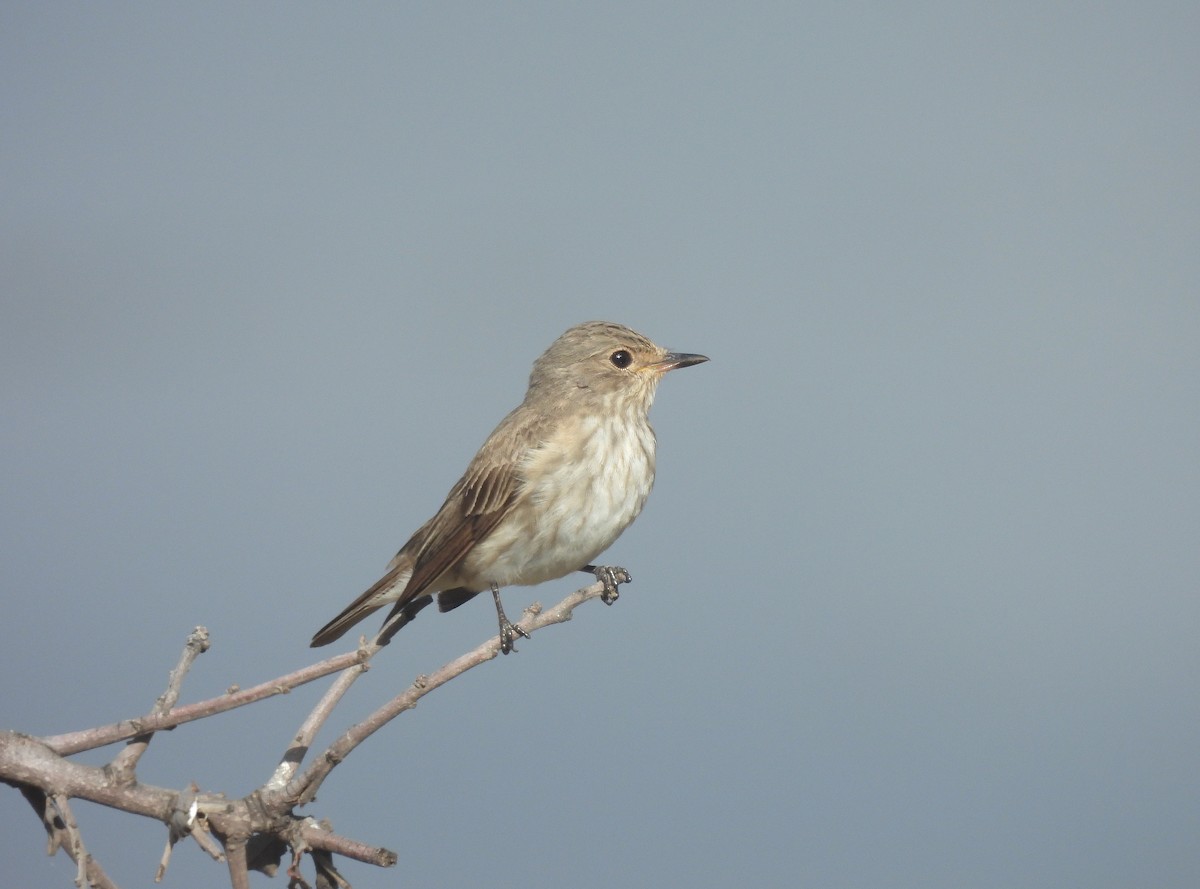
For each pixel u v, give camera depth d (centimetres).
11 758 542
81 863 535
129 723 550
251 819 559
